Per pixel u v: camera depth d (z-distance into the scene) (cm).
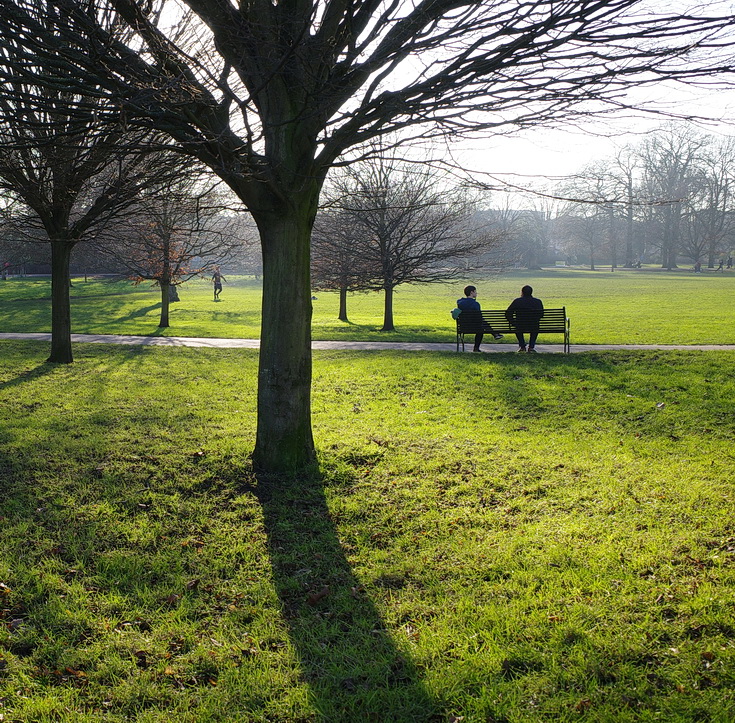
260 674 349
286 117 583
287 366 652
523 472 669
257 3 526
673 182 7981
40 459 701
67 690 336
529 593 422
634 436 812
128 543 513
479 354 1439
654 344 1692
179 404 1000
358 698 331
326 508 582
